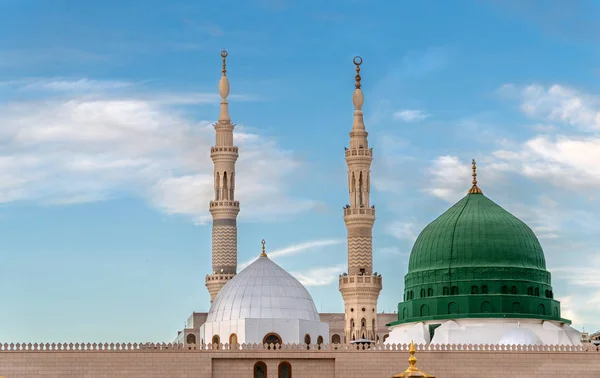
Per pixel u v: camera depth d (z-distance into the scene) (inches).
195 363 6195.9
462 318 7012.8
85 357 6131.9
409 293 7391.7
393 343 6614.2
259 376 6250.0
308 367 6274.6
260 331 6614.2
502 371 6309.1
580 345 6378.0
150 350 6181.1
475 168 7632.9
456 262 7204.7
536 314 7076.8
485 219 7303.2
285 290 6850.4
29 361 6092.5
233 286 6904.5
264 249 7096.5
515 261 7185.0
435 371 6284.5
